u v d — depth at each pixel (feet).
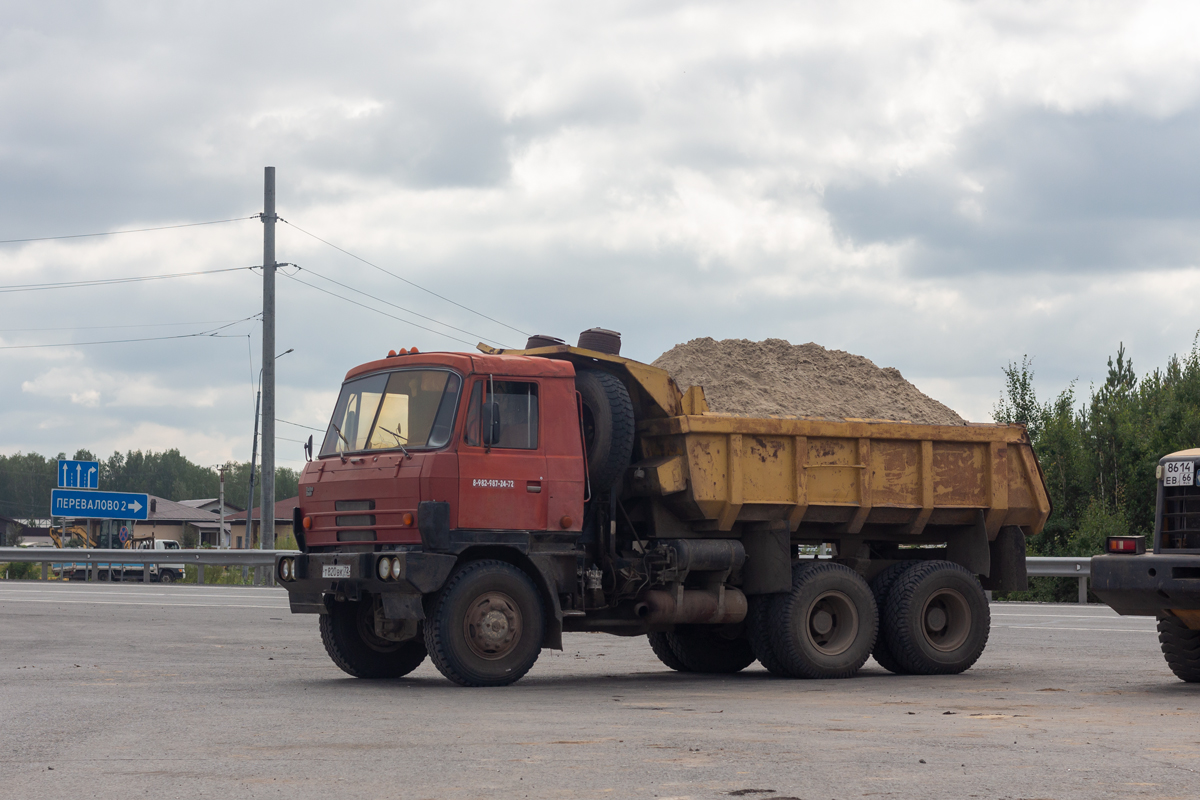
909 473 41.50
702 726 25.08
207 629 56.34
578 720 26.07
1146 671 40.14
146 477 556.51
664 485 37.47
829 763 20.33
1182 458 34.04
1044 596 105.70
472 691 32.63
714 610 38.42
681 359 44.24
